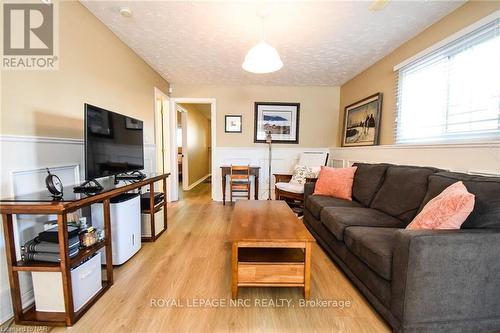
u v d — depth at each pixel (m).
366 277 1.55
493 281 1.21
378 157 3.07
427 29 2.34
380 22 2.25
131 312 1.46
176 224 3.18
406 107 2.66
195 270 1.97
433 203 1.44
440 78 2.21
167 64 3.45
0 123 1.40
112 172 2.06
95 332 1.30
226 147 4.63
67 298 1.32
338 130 4.61
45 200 1.33
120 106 2.71
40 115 1.67
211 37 2.60
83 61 2.09
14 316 1.36
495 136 1.71
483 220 1.29
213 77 4.05
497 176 1.53
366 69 3.54
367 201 2.48
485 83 1.79
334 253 2.08
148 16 2.19
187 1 1.96
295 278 1.59
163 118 4.46
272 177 4.69
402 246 1.22
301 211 3.77
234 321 1.39
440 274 1.18
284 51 2.93
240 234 1.64
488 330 1.23
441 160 2.08
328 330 1.33
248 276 1.58
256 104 4.57
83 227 1.58
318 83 4.37
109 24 2.36
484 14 1.77
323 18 2.19
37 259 1.38
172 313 1.45
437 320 1.20
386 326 1.36
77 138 2.03
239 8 2.04
